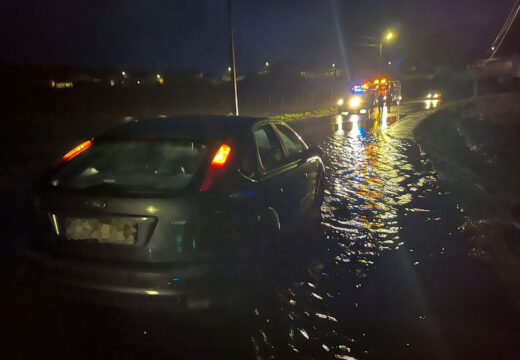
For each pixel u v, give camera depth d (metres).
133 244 2.97
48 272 3.11
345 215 5.91
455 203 6.41
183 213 2.96
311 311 3.37
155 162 3.66
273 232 4.02
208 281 3.00
